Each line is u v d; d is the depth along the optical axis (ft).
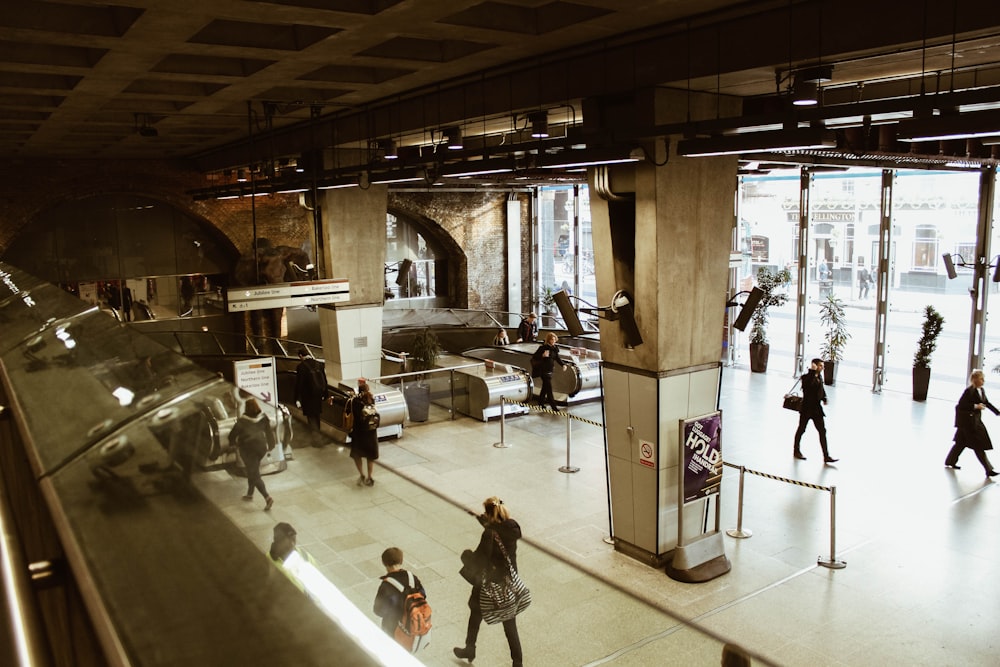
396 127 40.50
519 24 25.53
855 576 28.25
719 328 29.86
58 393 5.64
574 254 88.17
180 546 3.05
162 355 5.83
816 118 21.21
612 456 30.50
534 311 94.22
